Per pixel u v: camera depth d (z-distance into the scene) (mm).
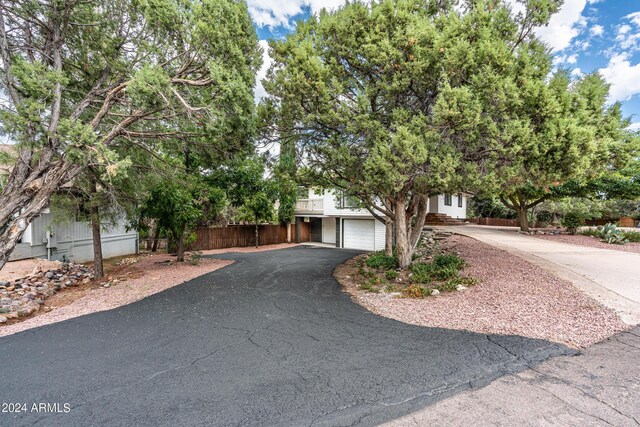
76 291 7988
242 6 6617
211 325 4844
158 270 10359
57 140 5941
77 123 5418
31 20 6062
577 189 13711
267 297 6656
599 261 8211
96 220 8938
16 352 3875
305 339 4203
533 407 2529
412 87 6430
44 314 5590
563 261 8211
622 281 6215
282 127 7641
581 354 3428
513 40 5945
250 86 7059
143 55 6766
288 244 22219
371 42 6188
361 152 7004
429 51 5766
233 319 5137
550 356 3408
